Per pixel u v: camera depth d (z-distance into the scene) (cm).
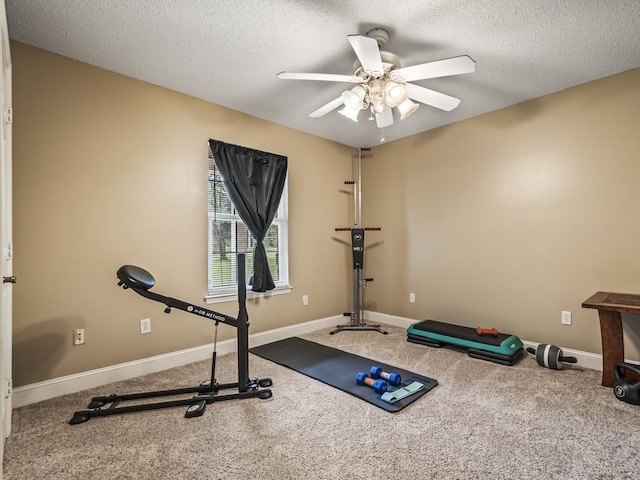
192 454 167
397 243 427
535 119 311
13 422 197
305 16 200
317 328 407
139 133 272
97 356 249
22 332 220
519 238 322
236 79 275
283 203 381
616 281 268
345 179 446
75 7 190
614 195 269
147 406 208
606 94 272
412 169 411
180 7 191
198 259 306
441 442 176
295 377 263
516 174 323
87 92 248
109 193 256
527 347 303
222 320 229
